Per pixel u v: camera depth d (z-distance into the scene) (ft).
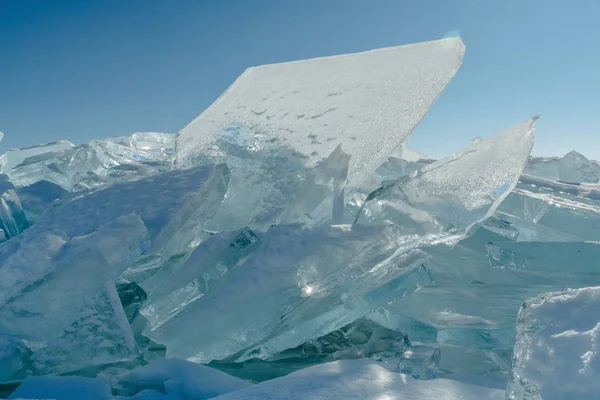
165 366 7.88
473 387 6.84
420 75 12.22
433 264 10.44
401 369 7.33
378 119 12.19
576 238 10.92
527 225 11.60
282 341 8.61
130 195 10.62
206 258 9.62
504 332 7.76
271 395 6.50
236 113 14.51
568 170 20.57
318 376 7.23
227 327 8.50
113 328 7.89
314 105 13.34
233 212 11.88
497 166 10.27
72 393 7.21
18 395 7.21
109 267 8.36
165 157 22.52
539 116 10.71
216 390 7.09
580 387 5.20
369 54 13.51
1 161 23.79
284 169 12.14
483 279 10.12
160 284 10.02
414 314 8.72
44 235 9.87
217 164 11.17
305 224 10.86
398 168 17.01
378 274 8.84
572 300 6.50
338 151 11.44
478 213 9.44
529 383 5.52
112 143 21.36
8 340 7.69
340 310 8.54
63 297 8.06
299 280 8.75
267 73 15.20
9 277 8.62
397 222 10.19
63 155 21.09
